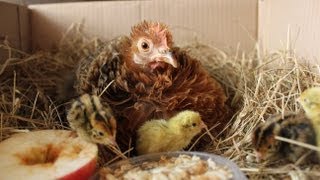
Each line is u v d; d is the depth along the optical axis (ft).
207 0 1.81
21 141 1.01
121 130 1.18
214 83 1.34
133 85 1.21
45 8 1.89
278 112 1.20
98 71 1.24
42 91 1.55
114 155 1.13
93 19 1.87
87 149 0.98
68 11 1.88
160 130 1.12
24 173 0.88
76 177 0.89
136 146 1.17
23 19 1.82
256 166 1.04
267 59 1.57
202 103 1.23
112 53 1.27
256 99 1.33
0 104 1.32
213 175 0.95
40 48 1.92
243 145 1.16
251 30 1.82
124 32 1.86
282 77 1.34
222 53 1.76
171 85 1.21
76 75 1.37
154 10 1.83
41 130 1.10
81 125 1.00
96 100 1.04
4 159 0.93
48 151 0.98
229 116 1.37
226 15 1.82
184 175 0.95
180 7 1.82
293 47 1.42
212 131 1.26
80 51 1.83
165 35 1.21
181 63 1.26
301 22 1.34
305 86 1.28
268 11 1.67
